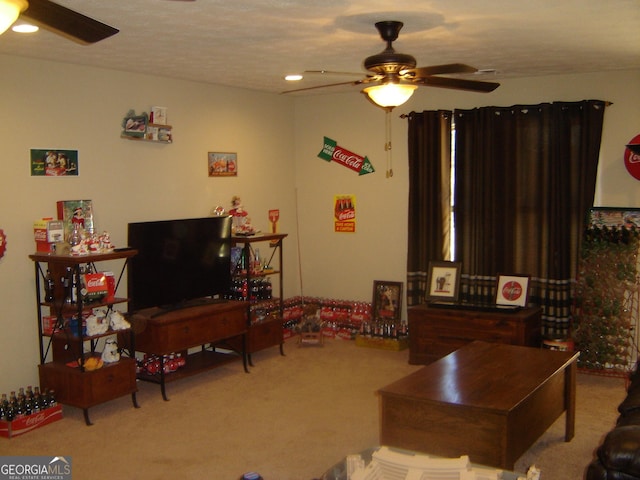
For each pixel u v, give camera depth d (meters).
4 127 3.96
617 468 2.09
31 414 3.83
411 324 5.21
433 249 5.68
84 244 3.92
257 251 5.63
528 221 5.25
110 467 3.32
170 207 5.10
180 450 3.54
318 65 4.49
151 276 4.51
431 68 3.04
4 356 4.03
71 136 4.34
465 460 1.85
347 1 2.87
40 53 3.96
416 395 2.88
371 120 6.08
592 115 4.91
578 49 4.01
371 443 3.62
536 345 5.01
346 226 6.32
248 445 3.60
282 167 6.36
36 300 4.13
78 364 4.00
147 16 3.09
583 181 5.00
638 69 4.82
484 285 5.43
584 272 4.91
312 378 4.88
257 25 3.30
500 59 4.35
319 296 6.57
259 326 5.29
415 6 2.96
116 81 4.62
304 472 3.26
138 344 4.47
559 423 3.94
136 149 4.80
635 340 4.92
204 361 4.93
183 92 5.16
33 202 4.14
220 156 5.55
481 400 2.80
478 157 5.40
